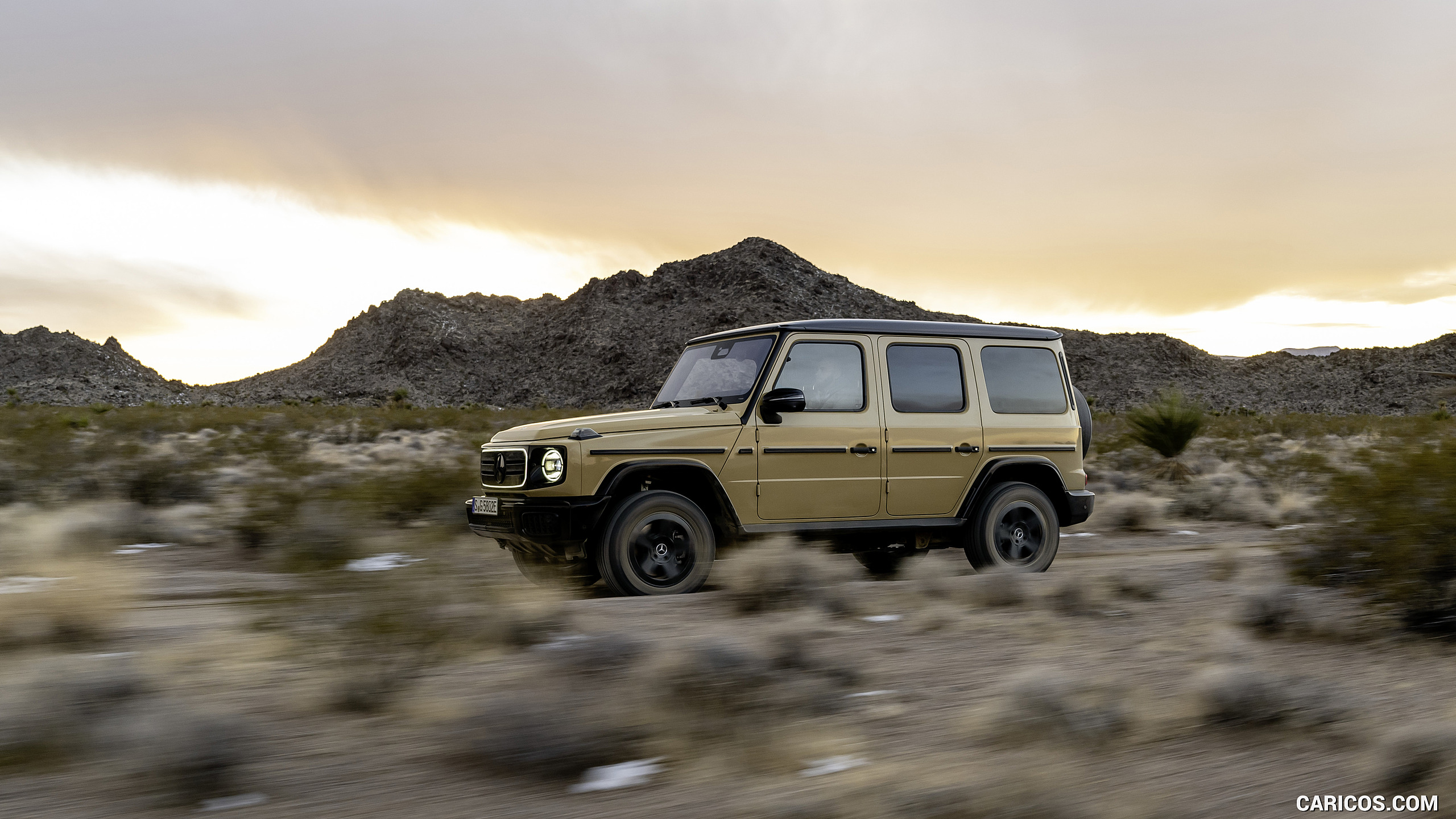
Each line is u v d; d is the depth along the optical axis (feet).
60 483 45.32
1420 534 22.66
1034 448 32.42
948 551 38.68
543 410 203.51
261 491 40.24
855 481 29.53
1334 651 20.98
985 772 12.50
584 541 27.25
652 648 18.57
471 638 18.29
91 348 644.69
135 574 24.72
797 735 13.98
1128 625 23.36
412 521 36.47
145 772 12.16
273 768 13.07
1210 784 12.66
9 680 15.38
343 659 15.99
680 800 11.97
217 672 17.49
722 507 27.99
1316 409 539.70
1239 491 54.80
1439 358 547.90
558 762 12.84
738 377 29.68
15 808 11.60
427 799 12.07
